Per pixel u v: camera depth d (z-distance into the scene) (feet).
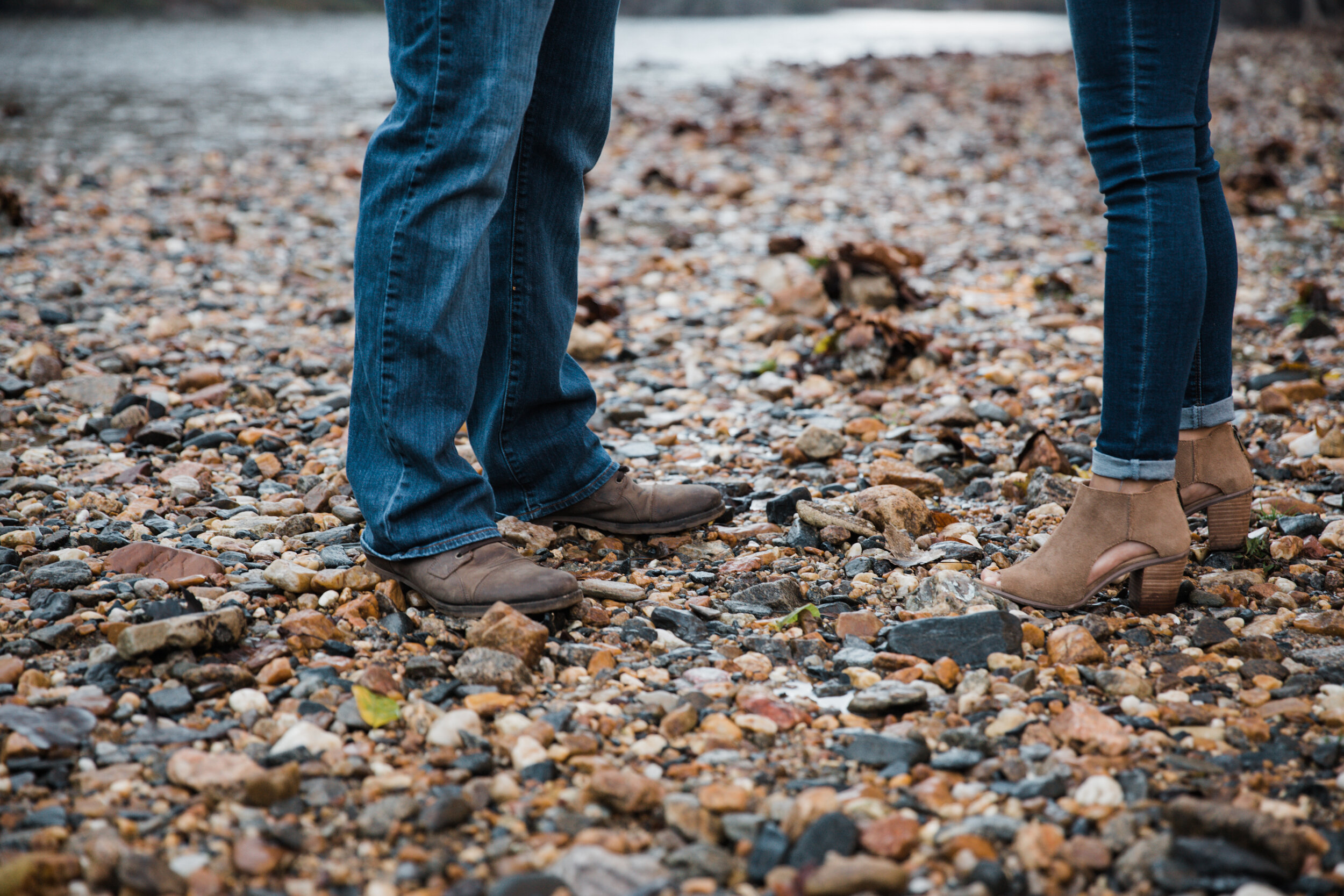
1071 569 5.64
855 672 5.16
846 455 8.59
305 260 15.66
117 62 53.42
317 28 97.91
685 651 5.38
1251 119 27.53
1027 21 141.28
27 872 3.50
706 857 3.77
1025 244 16.29
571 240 6.33
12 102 34.17
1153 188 5.24
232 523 6.93
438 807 3.97
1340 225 16.46
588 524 6.81
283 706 4.73
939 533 7.04
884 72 41.63
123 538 6.53
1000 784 4.23
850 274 13.02
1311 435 8.34
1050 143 26.43
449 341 5.41
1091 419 9.21
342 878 3.68
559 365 6.45
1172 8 5.05
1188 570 6.32
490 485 6.17
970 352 11.35
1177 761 4.33
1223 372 6.07
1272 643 5.28
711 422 9.61
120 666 5.01
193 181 21.63
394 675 5.06
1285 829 3.68
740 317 12.82
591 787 4.08
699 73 48.06
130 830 3.87
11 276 13.76
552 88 5.91
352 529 6.79
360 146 26.76
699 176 22.24
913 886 3.65
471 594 5.49
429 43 5.11
